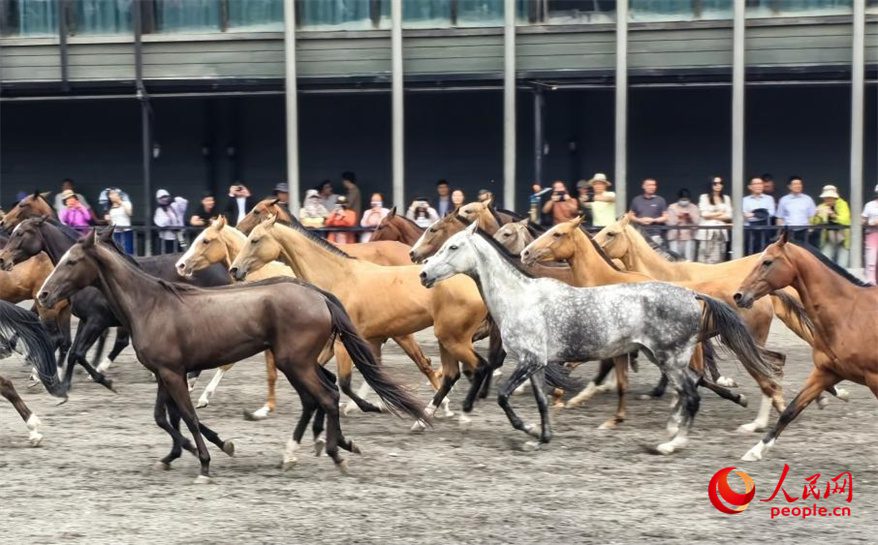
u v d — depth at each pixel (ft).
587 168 77.36
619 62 68.08
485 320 48.03
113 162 81.20
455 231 50.11
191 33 72.08
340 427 40.68
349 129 79.05
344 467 36.99
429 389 51.60
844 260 64.39
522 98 77.77
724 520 32.27
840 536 30.96
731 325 38.78
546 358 39.37
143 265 51.57
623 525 31.81
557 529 31.48
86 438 42.32
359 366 37.68
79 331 49.55
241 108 79.92
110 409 47.44
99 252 36.68
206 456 36.50
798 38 67.31
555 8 69.31
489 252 39.88
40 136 81.71
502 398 39.75
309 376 36.86
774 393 42.47
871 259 63.82
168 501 34.27
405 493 34.88
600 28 68.69
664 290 39.19
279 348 36.76
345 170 79.36
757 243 64.34
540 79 69.46
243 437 42.24
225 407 47.75
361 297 44.24
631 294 39.22
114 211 69.36
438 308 43.60
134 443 41.50
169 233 69.05
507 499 34.19
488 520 32.22
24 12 73.31
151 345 36.47
